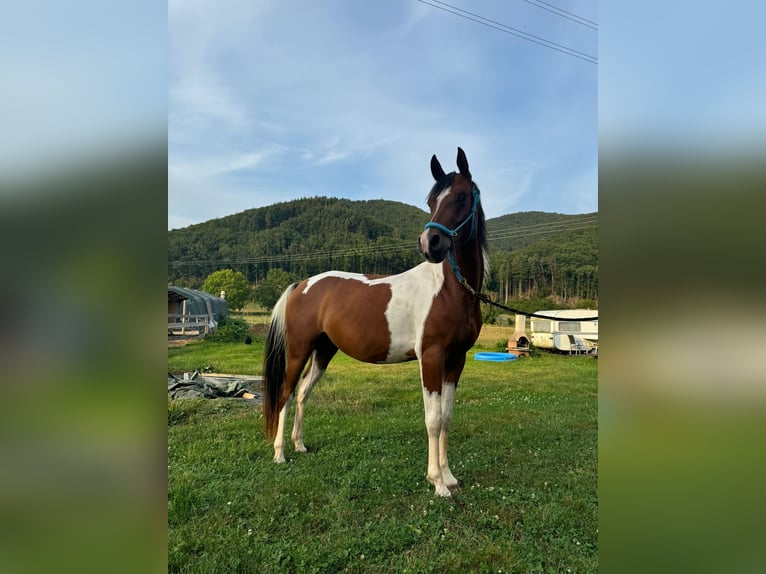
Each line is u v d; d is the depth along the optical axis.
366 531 2.28
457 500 2.65
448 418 2.95
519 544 2.16
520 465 3.14
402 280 3.14
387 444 3.62
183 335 13.70
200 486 2.74
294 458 3.31
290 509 2.49
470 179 2.92
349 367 8.45
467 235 2.88
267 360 3.48
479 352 11.08
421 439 3.76
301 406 3.57
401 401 5.45
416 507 2.54
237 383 5.67
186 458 3.22
